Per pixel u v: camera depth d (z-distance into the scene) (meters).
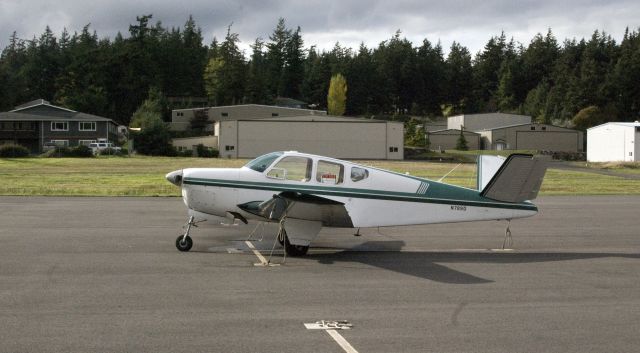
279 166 11.09
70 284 8.02
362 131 66.31
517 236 13.37
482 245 12.09
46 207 18.41
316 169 11.09
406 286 8.23
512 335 6.03
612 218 17.03
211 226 14.16
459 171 42.59
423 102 153.12
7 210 17.42
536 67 151.88
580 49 151.12
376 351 5.49
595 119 102.50
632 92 113.81
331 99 132.88
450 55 171.12
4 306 6.87
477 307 7.13
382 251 11.27
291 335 5.92
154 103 99.69
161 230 13.48
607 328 6.30
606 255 11.03
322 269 9.39
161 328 6.09
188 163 48.09
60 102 105.94
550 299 7.57
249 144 64.81
